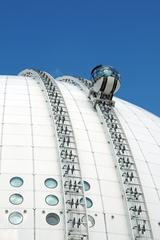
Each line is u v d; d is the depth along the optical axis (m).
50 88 38.62
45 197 28.88
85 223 28.05
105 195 30.22
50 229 27.48
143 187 31.88
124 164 32.44
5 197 28.48
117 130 35.47
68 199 28.92
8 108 35.56
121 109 40.38
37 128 33.69
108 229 28.52
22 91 38.47
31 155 31.34
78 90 41.31
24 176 29.83
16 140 32.34
